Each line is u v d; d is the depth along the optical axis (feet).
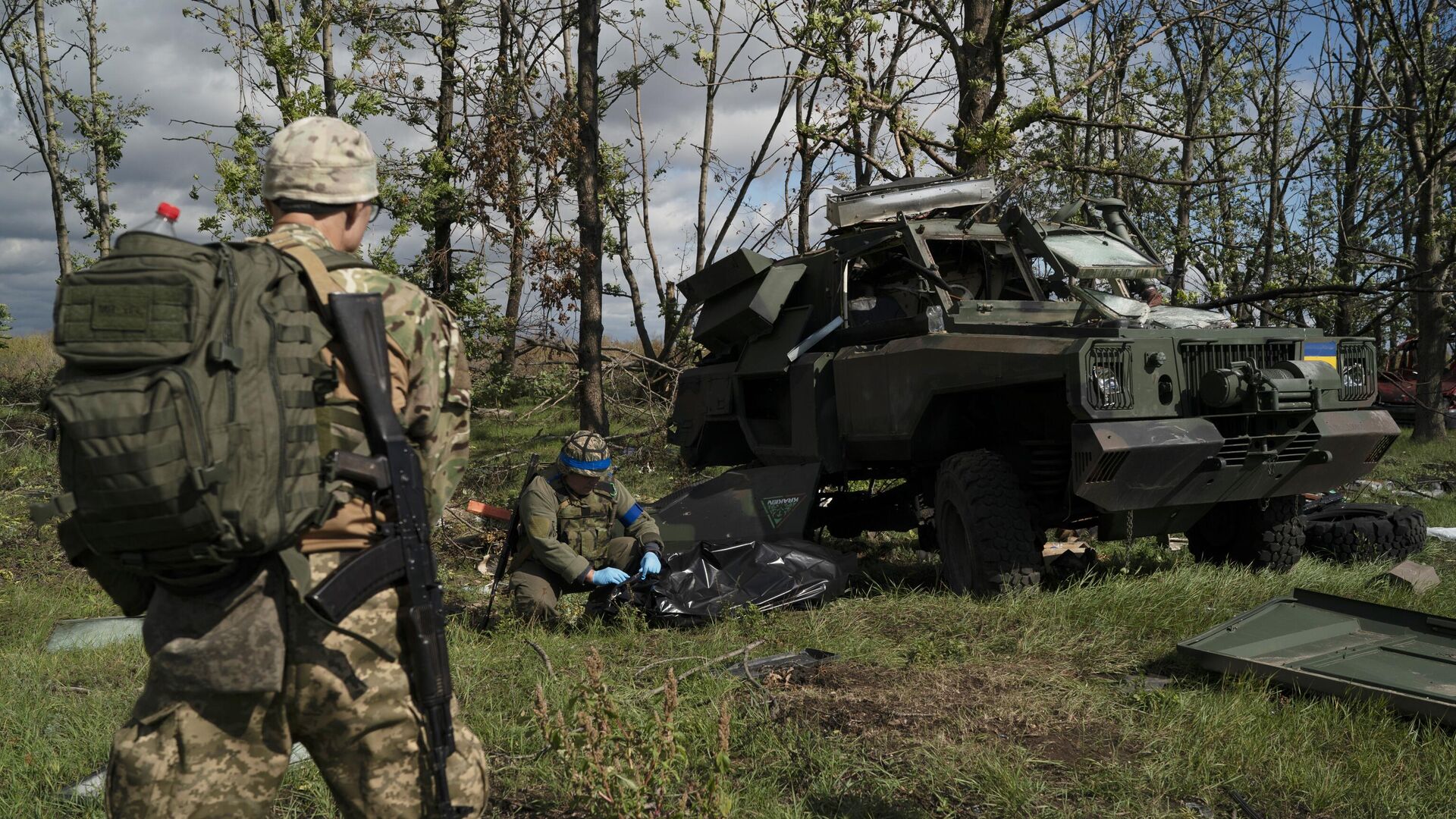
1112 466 17.15
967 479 18.90
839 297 23.63
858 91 36.63
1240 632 15.10
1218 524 22.07
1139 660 15.03
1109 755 11.36
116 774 5.91
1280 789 10.54
